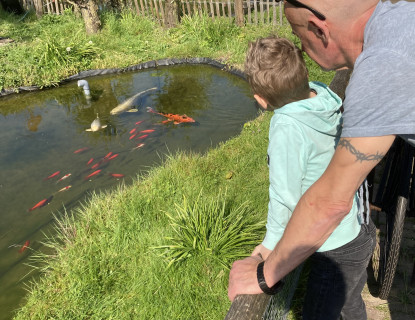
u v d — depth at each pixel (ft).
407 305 7.98
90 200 14.32
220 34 30.22
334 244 4.93
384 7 3.13
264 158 14.94
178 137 18.43
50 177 16.11
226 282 9.12
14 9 42.70
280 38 4.57
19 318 9.45
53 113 22.50
